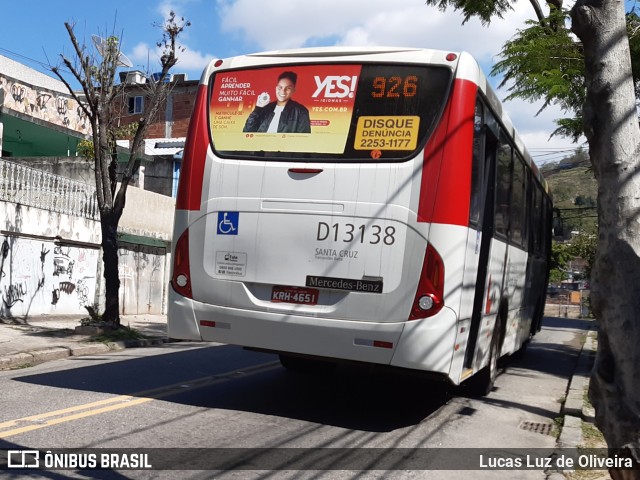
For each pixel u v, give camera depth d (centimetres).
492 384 928
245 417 688
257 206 666
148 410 691
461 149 621
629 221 389
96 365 1019
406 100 640
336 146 652
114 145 1480
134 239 2058
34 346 1147
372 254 623
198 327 687
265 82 691
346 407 771
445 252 608
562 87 943
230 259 673
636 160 396
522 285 1116
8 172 1552
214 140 699
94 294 1888
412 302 611
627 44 415
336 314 631
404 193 620
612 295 386
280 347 655
